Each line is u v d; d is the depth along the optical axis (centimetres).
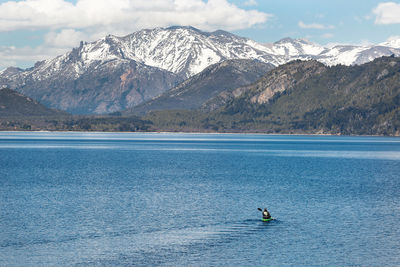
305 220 8538
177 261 6431
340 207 9725
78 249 6888
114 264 6328
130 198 10775
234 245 7069
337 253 6712
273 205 9938
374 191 11975
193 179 14438
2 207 9650
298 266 6256
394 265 6284
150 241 7256
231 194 11412
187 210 9381
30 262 6381
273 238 7412
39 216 8812
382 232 7731
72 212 9169
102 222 8362
